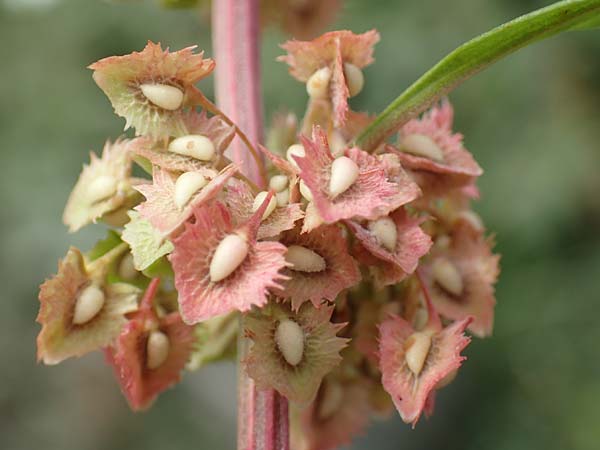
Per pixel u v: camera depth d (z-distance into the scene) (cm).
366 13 20
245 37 6
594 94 20
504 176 19
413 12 20
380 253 5
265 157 6
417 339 5
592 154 19
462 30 20
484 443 21
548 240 19
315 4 8
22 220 21
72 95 22
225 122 5
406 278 5
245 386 5
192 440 22
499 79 20
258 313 5
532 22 5
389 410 6
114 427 23
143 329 5
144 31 22
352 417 6
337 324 5
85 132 22
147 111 5
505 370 21
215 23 6
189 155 5
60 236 21
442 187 5
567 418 20
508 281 20
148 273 5
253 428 5
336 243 5
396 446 21
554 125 20
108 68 5
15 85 22
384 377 5
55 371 24
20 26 23
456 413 21
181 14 22
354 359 6
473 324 6
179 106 5
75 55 22
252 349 5
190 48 5
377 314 5
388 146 5
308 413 6
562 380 20
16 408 23
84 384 24
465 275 6
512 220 19
